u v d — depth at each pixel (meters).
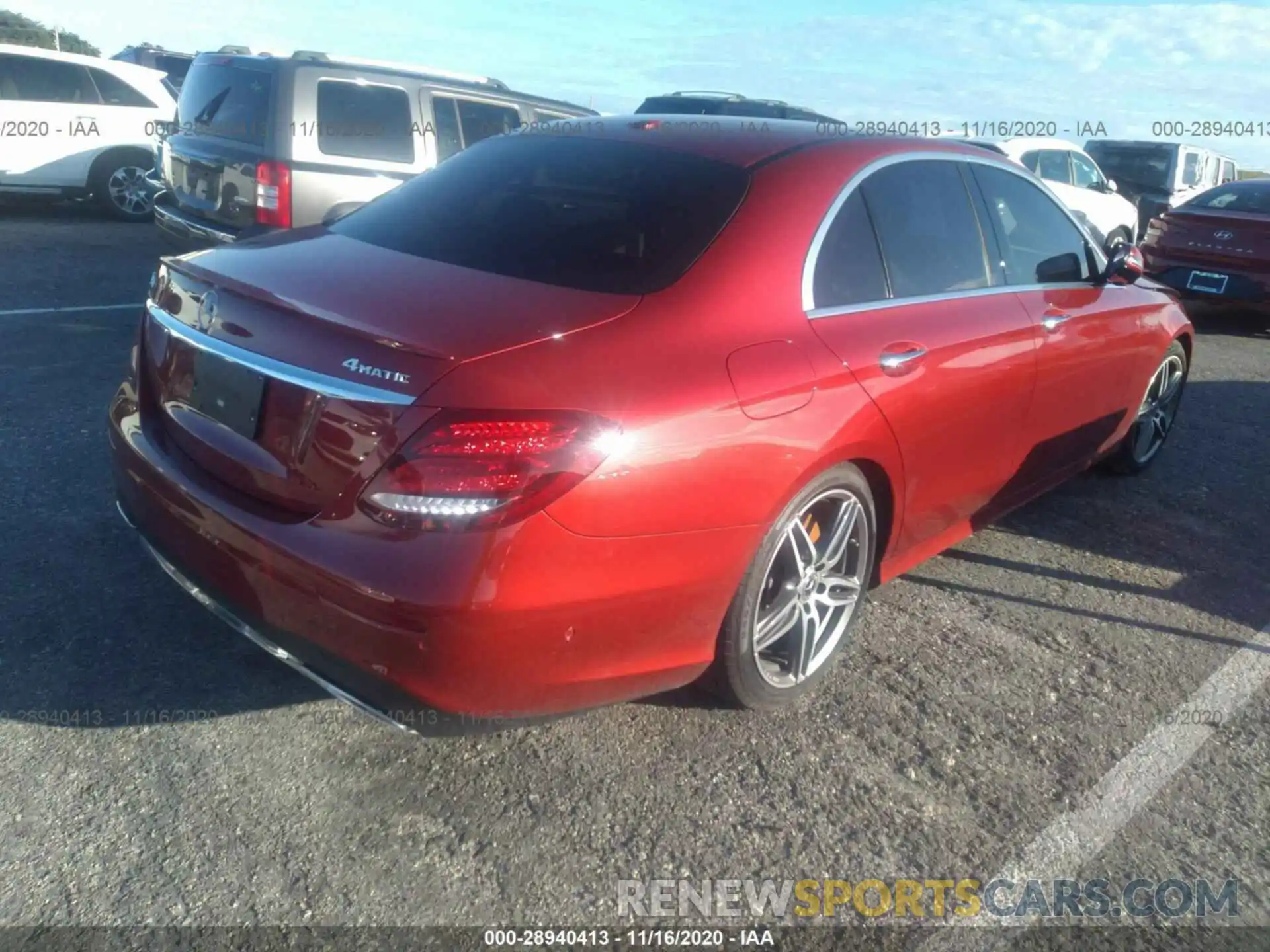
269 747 2.86
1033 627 3.85
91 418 5.05
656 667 2.68
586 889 2.48
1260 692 3.50
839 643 3.32
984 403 3.64
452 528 2.28
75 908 2.31
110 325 6.80
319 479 2.45
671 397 2.54
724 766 2.92
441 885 2.45
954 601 4.01
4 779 2.66
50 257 8.88
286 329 2.56
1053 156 13.59
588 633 2.47
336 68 7.02
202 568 2.71
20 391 5.36
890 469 3.25
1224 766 3.09
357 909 2.37
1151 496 5.25
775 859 2.61
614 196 3.14
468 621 2.28
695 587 2.65
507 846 2.58
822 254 3.14
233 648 3.28
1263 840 2.79
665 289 2.79
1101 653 3.69
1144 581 4.29
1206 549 4.66
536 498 2.30
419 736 2.67
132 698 3.01
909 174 3.61
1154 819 2.84
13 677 3.04
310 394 2.46
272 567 2.48
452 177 3.53
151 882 2.40
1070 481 5.39
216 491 2.66
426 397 2.31
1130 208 14.83
